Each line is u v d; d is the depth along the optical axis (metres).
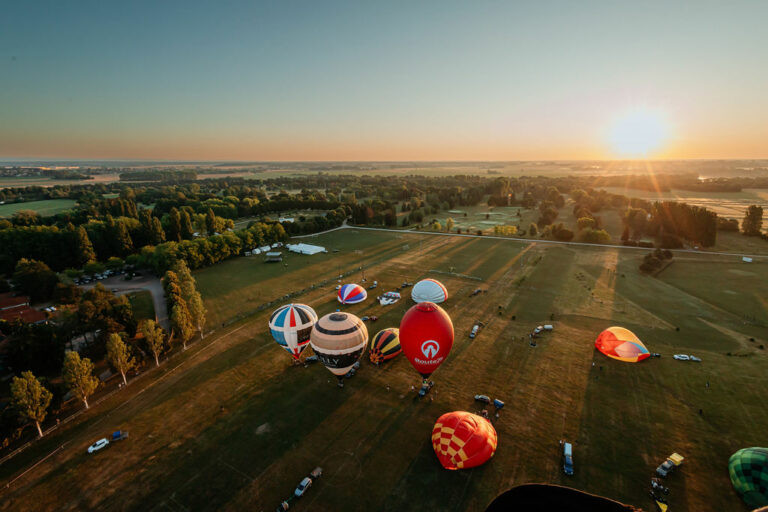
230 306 77.88
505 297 79.31
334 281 92.25
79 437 42.12
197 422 44.06
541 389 48.59
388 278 93.62
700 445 39.12
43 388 42.44
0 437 39.94
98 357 58.28
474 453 36.78
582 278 90.50
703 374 50.81
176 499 34.38
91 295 66.44
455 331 64.38
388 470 36.94
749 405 44.62
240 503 33.88
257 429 42.75
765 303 73.94
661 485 34.34
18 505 34.03
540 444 39.69
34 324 57.75
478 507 32.91
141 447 40.50
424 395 47.72
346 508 33.12
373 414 44.78
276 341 57.88
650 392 47.56
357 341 49.41
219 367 55.28
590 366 53.44
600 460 37.53
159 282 97.25
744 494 32.69
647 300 76.62
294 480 36.09
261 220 175.88
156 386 51.00
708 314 69.62
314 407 46.19
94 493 35.09
